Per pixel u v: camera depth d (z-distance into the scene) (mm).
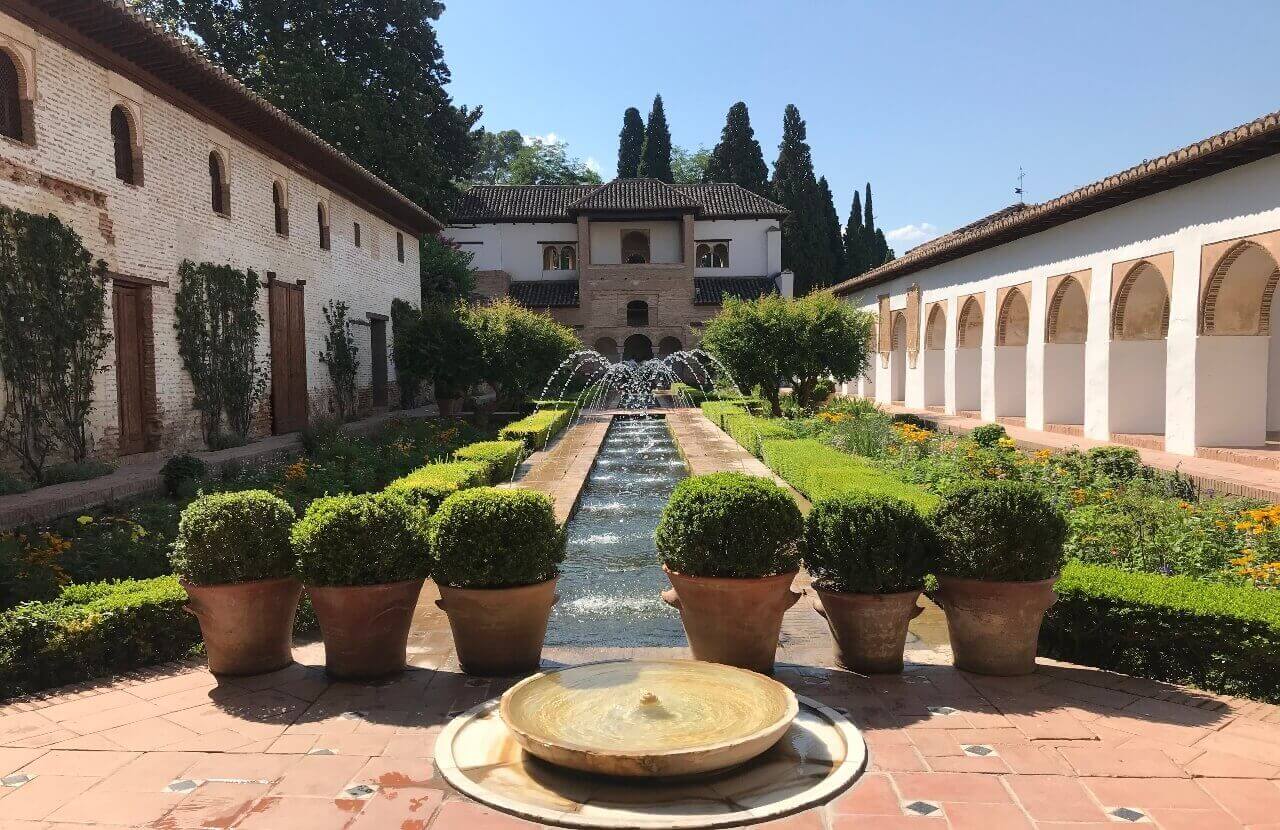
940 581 4082
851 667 4094
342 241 17719
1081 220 13445
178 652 4578
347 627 3994
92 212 9609
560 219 35344
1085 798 2783
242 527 4062
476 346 20047
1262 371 10695
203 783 2947
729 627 3959
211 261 12305
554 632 5309
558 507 8555
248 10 24312
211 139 12297
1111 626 4188
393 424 16969
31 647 4059
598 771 2787
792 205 39312
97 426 9633
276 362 14438
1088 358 13328
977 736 3291
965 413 18688
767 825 2613
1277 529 5812
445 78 30125
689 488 4086
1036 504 3947
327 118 23688
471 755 3102
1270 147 9078
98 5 8602
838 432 13602
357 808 2756
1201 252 10555
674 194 35375
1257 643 3740
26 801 2820
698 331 33281
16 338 8430
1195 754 3125
